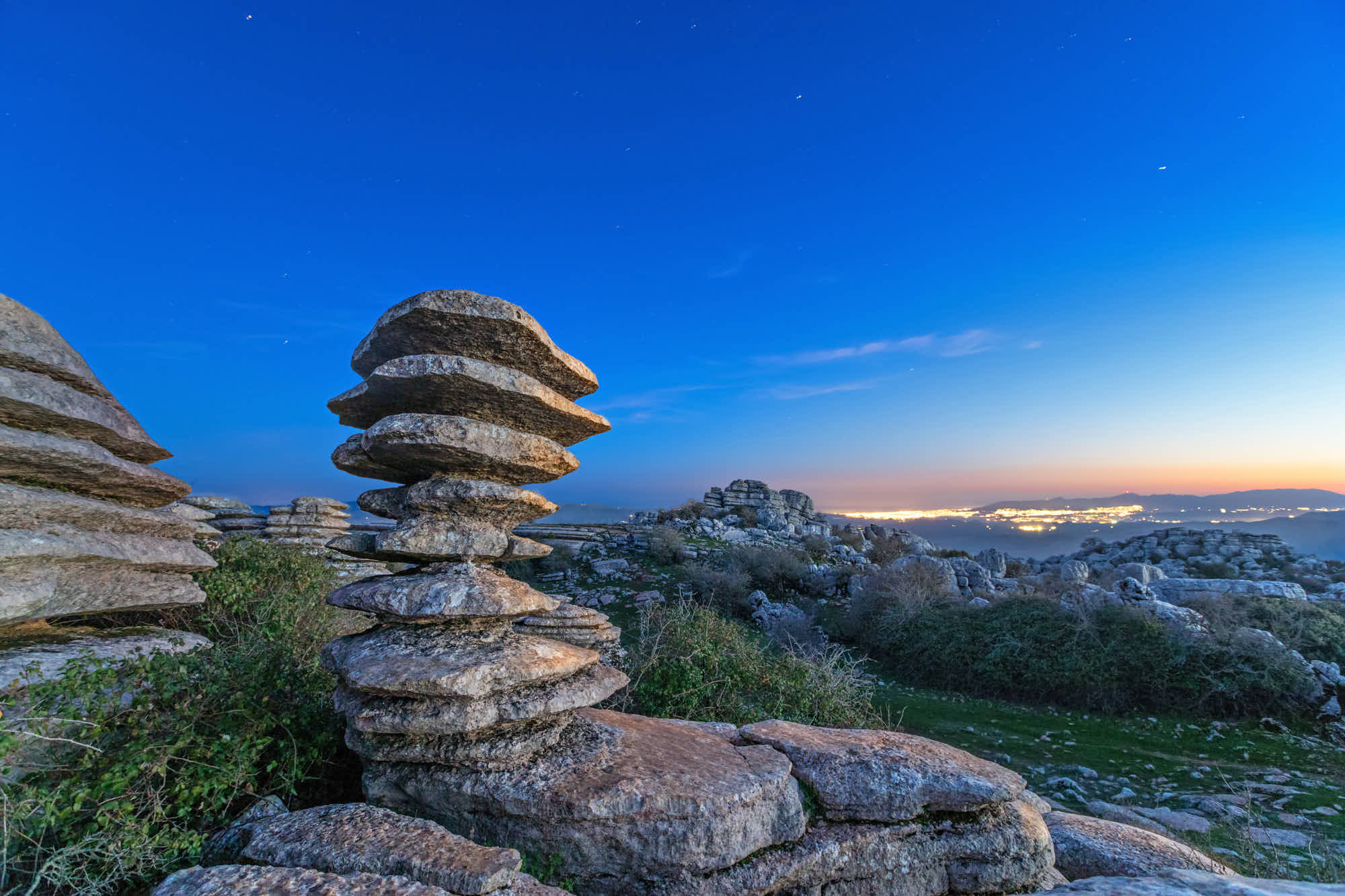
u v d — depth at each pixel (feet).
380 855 10.51
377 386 15.30
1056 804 31.71
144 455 23.36
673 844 12.71
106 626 22.30
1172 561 101.96
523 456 16.05
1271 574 90.48
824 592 84.07
